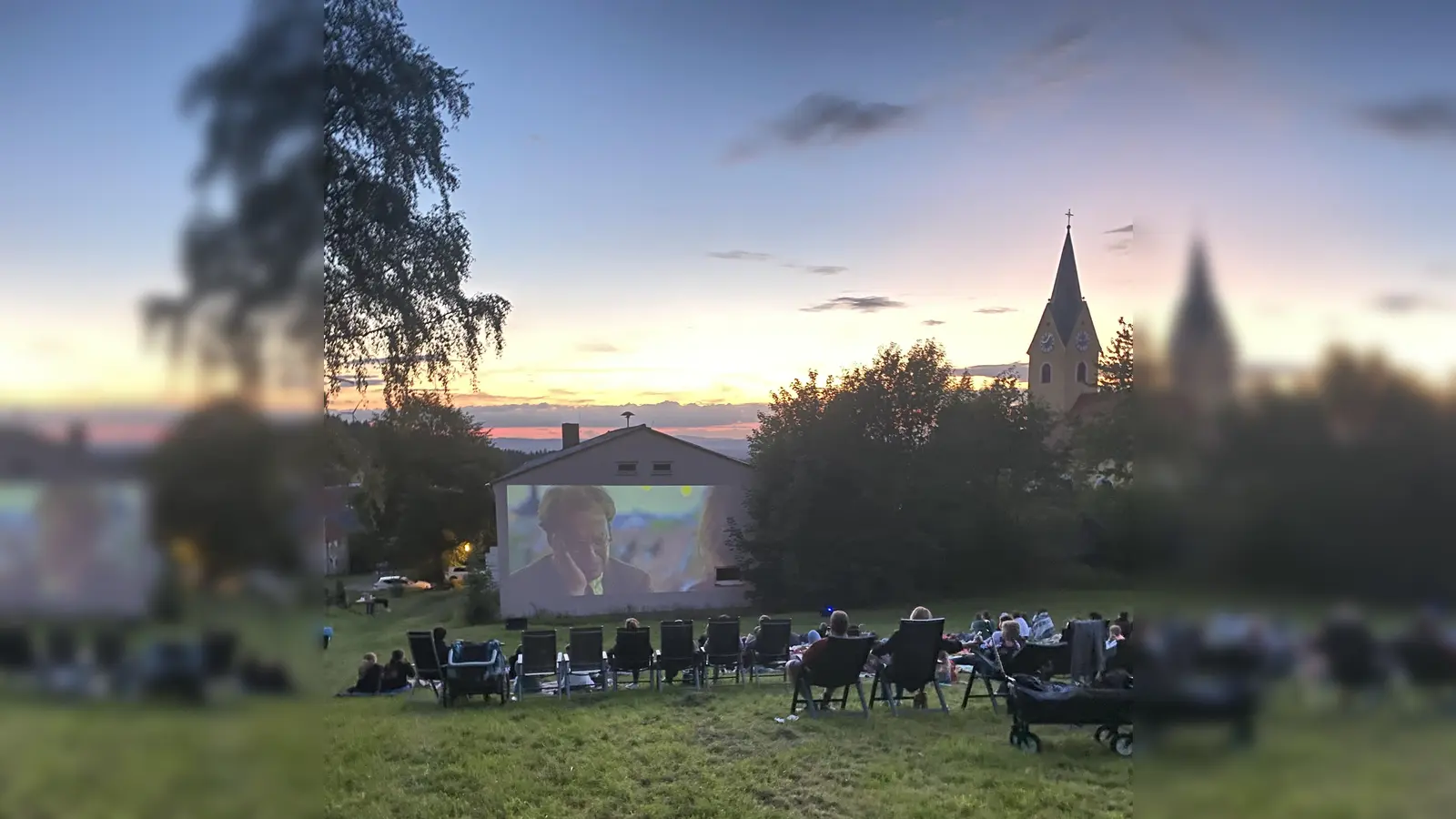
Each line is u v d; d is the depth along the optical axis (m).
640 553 26.20
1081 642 6.15
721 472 27.17
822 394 28.88
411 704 8.39
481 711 7.94
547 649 8.94
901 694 8.27
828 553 27.06
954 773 5.55
